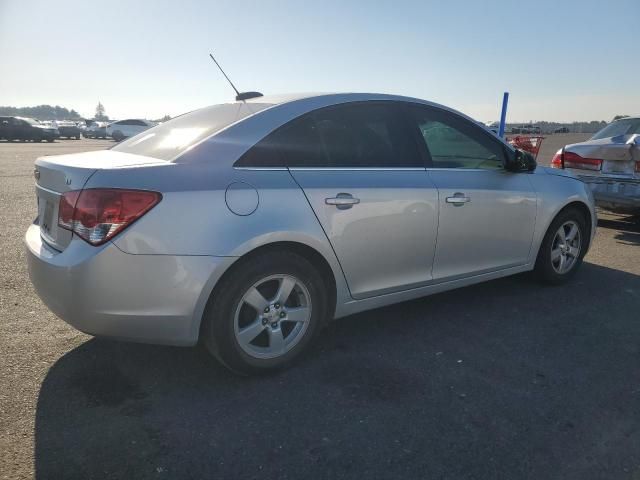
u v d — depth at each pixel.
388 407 2.78
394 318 4.00
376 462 2.34
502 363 3.29
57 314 2.76
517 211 4.16
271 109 3.17
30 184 11.09
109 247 2.56
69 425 2.55
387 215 3.36
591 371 3.20
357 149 3.37
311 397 2.86
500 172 4.12
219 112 3.40
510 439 2.52
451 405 2.80
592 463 2.36
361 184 3.27
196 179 2.76
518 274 5.15
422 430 2.58
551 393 2.94
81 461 2.30
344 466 2.31
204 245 2.71
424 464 2.33
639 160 6.54
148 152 3.11
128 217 2.58
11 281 4.55
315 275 3.12
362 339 3.61
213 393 2.88
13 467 2.24
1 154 20.23
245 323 3.00
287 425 2.60
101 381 2.96
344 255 3.22
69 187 2.71
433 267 3.72
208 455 2.36
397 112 3.64
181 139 3.07
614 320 4.00
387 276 3.48
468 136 3.98
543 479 2.25
